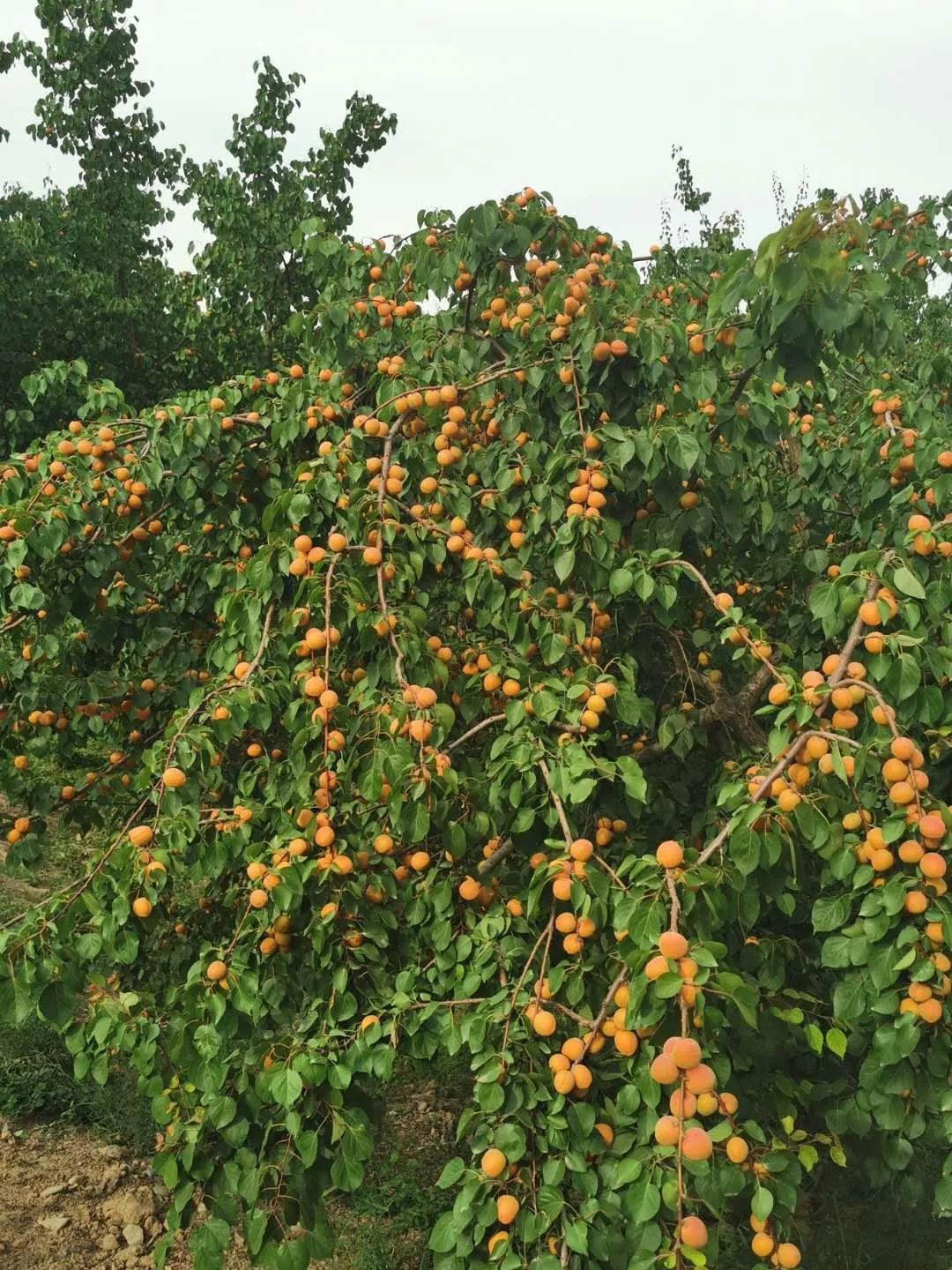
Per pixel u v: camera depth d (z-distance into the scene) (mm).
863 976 2590
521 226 4133
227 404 4098
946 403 4516
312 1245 2744
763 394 3932
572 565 3342
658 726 4051
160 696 4332
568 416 3721
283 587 3486
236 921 4168
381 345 4531
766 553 4613
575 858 2703
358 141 13023
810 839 2539
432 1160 4852
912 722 2852
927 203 4766
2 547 3539
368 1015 2863
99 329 11242
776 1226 2420
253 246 11523
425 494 3750
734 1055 3033
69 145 12461
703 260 5309
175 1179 2783
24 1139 4855
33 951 2760
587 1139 2531
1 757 4344
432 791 2887
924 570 2932
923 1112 2705
